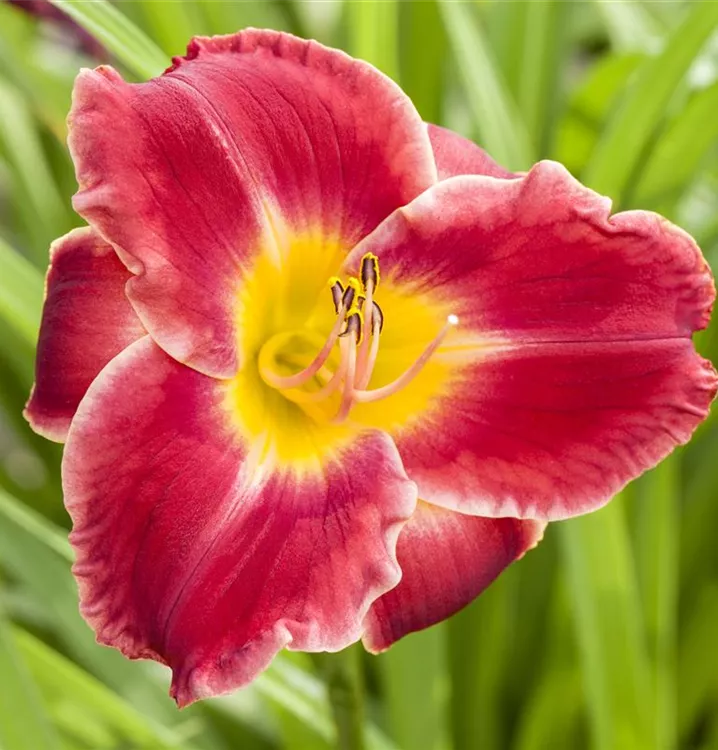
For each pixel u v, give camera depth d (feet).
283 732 1.81
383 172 1.40
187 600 1.31
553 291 1.40
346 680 1.49
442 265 1.41
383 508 1.37
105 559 1.30
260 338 1.44
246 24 1.93
